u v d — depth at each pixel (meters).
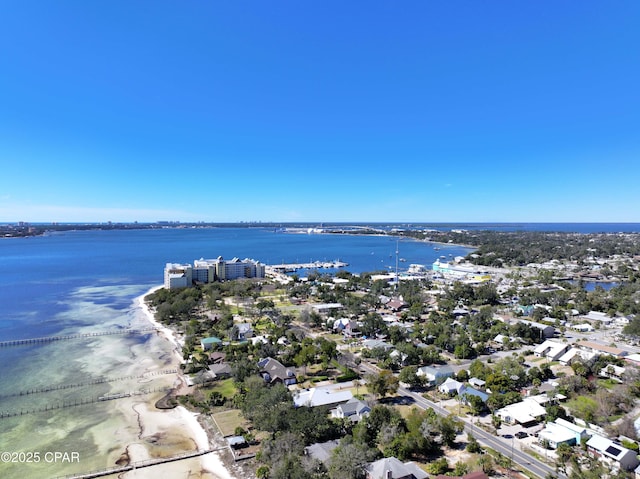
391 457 54.81
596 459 59.53
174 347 119.56
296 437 60.91
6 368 100.19
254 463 60.22
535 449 63.09
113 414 76.00
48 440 66.50
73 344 121.31
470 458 60.16
